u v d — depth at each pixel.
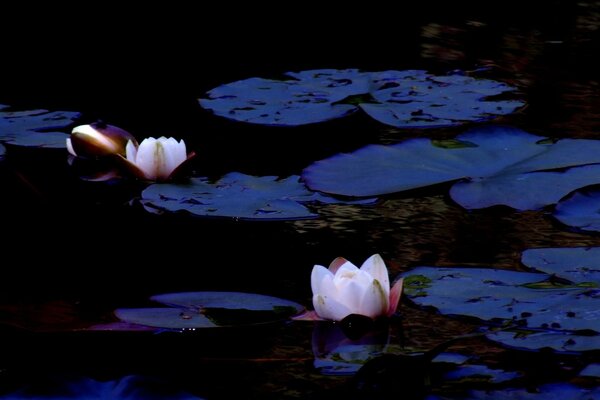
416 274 6.68
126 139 7.21
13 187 7.07
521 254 6.72
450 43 8.00
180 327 6.57
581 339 6.50
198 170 7.11
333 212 6.93
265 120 7.38
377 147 7.16
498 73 7.70
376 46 7.98
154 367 6.50
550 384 6.42
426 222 6.89
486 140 7.15
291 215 6.92
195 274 6.71
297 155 7.18
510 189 6.96
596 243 6.78
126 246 6.81
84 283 6.69
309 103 7.47
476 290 6.63
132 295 6.65
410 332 6.56
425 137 7.25
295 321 6.60
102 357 6.52
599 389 6.41
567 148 7.10
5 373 6.47
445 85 7.57
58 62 7.84
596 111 7.40
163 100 7.54
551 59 7.83
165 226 6.89
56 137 7.32
